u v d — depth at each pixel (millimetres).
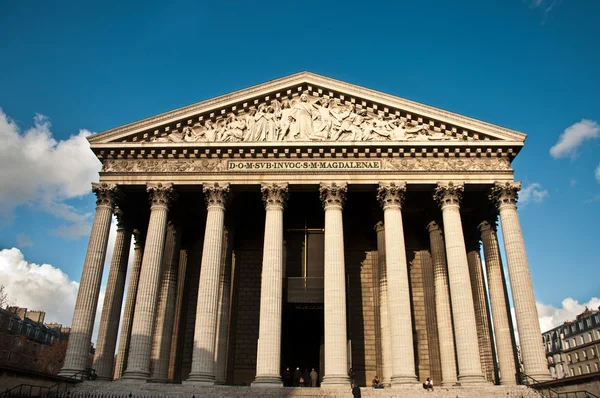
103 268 44062
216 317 41938
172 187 45875
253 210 54875
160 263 43719
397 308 41406
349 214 54469
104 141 46531
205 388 36656
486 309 48906
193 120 47781
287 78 48375
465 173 45469
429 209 50469
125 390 36188
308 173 45656
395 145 45562
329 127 47125
